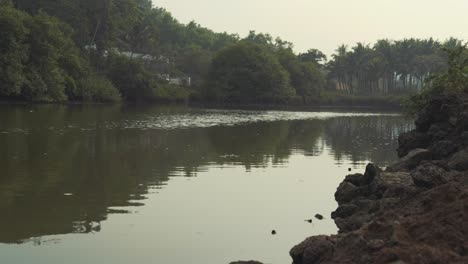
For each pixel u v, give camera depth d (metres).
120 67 98.31
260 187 18.98
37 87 67.31
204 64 132.62
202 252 11.91
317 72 123.06
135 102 98.94
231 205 16.16
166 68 121.94
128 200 16.34
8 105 61.66
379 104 119.00
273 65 107.94
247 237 13.09
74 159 23.81
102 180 19.23
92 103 81.50
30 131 34.59
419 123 18.30
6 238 12.39
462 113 16.50
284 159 26.55
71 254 11.45
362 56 134.50
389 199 12.59
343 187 15.91
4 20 62.41
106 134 34.84
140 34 118.19
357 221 12.56
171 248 12.08
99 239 12.52
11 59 62.62
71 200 16.08
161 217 14.54
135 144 30.09
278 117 65.94
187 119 53.88
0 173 19.89
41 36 68.94
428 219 9.62
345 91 142.00
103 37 99.31
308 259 9.89
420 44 133.50
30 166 21.56
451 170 13.62
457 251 8.67
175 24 172.00
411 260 8.29
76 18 91.12
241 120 56.34
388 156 29.45
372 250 8.83
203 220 14.42
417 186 12.48
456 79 20.50
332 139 39.09
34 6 88.88
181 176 20.59
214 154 27.27
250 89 105.62
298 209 15.90
